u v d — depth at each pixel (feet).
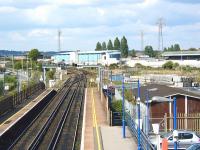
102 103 206.69
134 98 167.73
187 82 233.55
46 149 110.83
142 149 95.35
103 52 601.21
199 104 126.82
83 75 467.93
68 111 193.06
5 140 116.78
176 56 568.41
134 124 116.26
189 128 119.65
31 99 218.38
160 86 156.56
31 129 142.61
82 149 104.06
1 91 232.73
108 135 120.06
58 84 352.28
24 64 498.28
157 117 124.88
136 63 517.96
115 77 319.27
